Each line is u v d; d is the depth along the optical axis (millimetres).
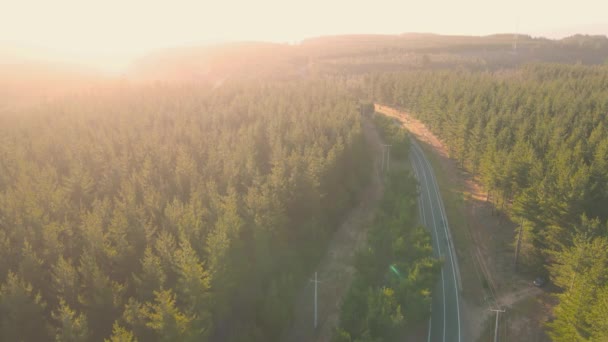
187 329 37781
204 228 50219
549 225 58656
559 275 54531
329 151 74000
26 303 37469
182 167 65688
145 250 44469
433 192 89688
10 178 65438
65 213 52688
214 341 46156
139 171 69125
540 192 58438
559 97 108500
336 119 96688
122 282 44906
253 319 48125
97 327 39125
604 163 65312
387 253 61312
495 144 80125
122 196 57562
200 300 40938
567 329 44031
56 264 42969
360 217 78125
